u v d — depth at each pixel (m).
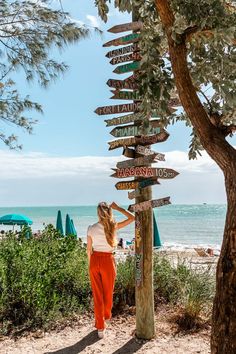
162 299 6.72
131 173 5.24
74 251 7.57
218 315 3.05
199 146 4.07
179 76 3.23
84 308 6.46
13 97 9.86
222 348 3.00
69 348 5.05
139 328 5.28
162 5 3.15
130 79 5.12
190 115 3.25
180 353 4.79
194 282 6.57
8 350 4.98
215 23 2.81
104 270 5.47
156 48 3.40
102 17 3.65
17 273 6.34
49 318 5.89
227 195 3.12
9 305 5.94
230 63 3.15
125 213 5.66
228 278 3.03
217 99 3.48
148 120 3.51
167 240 39.00
